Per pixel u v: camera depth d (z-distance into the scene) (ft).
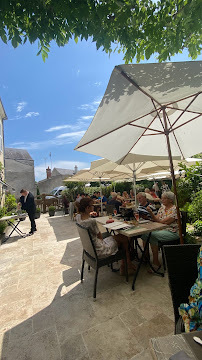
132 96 5.53
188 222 14.14
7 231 21.85
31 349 5.82
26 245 16.92
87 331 6.35
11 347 5.94
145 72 4.80
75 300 8.14
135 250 11.59
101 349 5.62
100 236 8.93
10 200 30.50
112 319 6.81
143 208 12.15
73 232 20.83
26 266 12.17
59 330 6.51
